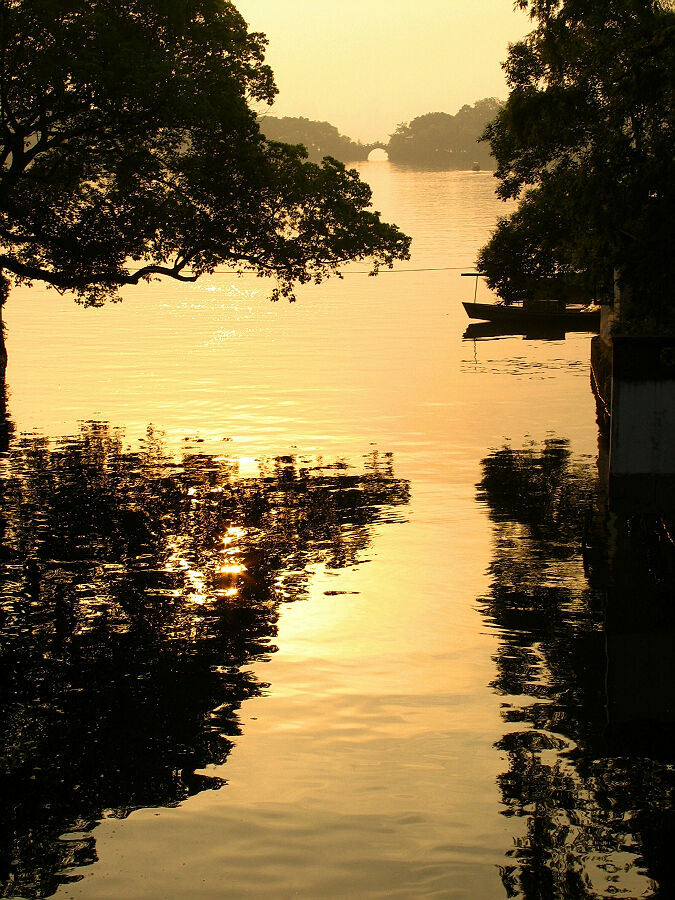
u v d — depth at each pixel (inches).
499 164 1653.5
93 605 821.2
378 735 589.9
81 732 599.2
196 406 1738.4
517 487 1214.3
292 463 1350.9
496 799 515.2
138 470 1305.4
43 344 2438.5
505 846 471.2
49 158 1391.5
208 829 489.4
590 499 1157.1
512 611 805.9
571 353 2336.4
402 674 681.6
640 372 834.8
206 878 448.1
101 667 697.6
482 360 2236.7
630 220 994.1
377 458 1379.2
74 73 1110.4
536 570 910.4
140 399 1796.3
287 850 469.4
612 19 1099.3
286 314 3019.2
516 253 2096.5
